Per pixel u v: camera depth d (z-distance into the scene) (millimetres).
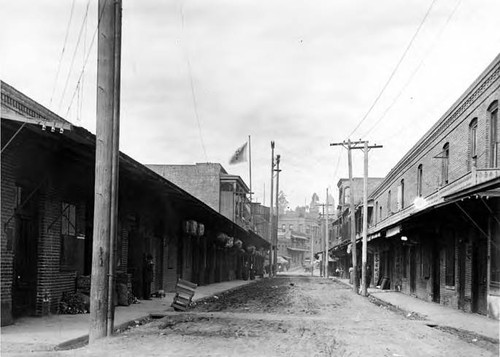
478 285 19156
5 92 12461
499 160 18531
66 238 16078
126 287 18906
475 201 16000
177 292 18578
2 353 9414
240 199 58500
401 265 34375
